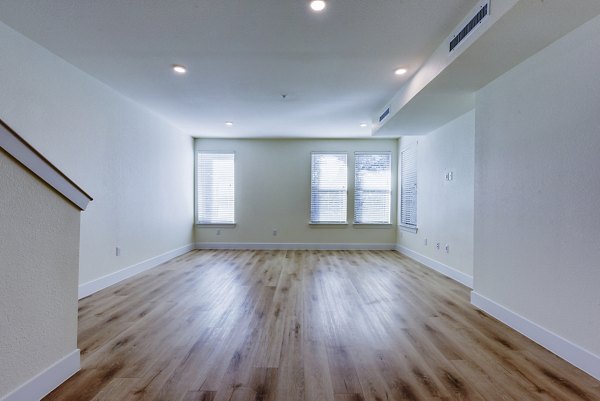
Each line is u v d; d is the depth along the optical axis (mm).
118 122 3666
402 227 5922
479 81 2629
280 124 5148
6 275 1278
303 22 2182
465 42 2066
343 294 3223
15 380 1314
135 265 4066
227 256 5469
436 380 1657
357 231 6316
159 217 4766
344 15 2094
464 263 3666
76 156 3002
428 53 2617
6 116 2305
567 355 1853
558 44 1935
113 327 2330
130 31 2316
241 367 1772
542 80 2066
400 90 3461
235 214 6312
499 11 1705
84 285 3098
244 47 2547
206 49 2584
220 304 2879
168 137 5059
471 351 1984
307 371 1736
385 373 1723
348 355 1926
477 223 2834
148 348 1993
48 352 1491
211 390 1551
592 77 1710
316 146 6340
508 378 1678
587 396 1521
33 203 1402
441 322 2469
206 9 2033
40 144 2600
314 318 2541
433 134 4520
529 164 2188
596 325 1682
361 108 4211
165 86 3434
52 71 2695
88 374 1675
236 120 4891
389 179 6309
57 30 2314
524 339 2160
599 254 1670
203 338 2148
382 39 2398
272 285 3564
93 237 3252
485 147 2715
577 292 1798
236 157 6312
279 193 6340
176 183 5398
